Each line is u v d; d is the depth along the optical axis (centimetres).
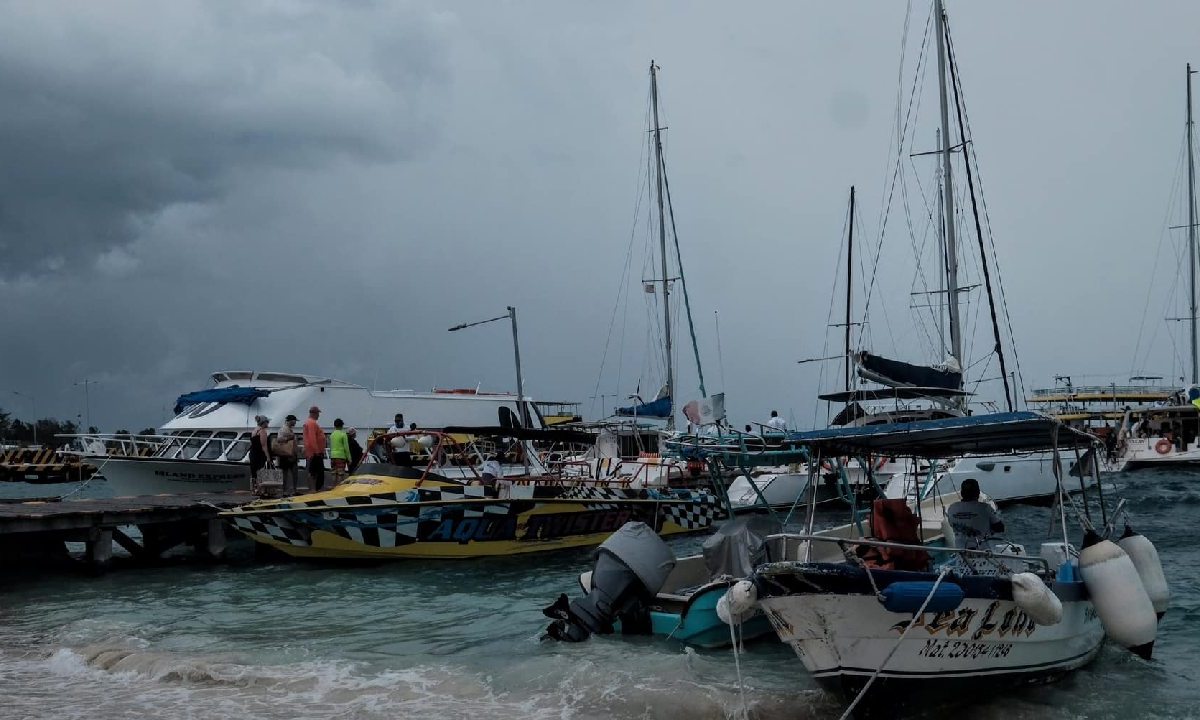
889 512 892
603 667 924
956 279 2570
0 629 1223
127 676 959
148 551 1812
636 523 1089
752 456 1218
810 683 881
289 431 1992
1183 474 4184
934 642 776
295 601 1373
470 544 1681
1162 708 810
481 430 1736
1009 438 995
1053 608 770
